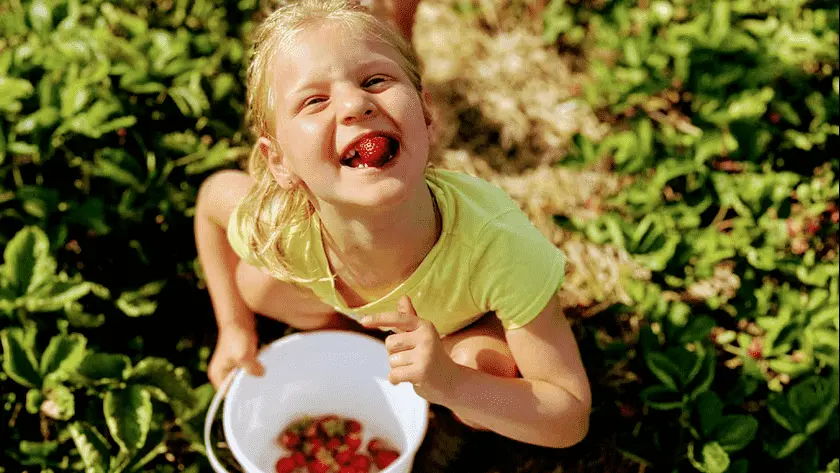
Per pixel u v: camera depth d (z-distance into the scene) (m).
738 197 1.23
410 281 0.88
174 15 1.43
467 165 1.42
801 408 1.02
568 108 1.47
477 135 1.46
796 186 1.29
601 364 1.10
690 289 1.24
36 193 1.15
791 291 1.14
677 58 1.36
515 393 0.89
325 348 1.05
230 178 1.06
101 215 1.16
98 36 1.25
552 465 1.09
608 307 1.18
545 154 1.43
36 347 1.11
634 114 1.43
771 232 1.20
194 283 1.24
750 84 1.32
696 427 1.01
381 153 0.73
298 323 1.14
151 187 1.20
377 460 1.05
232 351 1.04
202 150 1.24
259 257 0.94
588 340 1.13
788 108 1.31
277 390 1.06
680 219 1.22
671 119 1.41
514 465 1.09
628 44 1.38
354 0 0.86
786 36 1.37
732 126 1.27
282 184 0.85
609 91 1.41
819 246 1.24
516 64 1.54
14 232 1.19
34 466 1.07
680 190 1.29
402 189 0.74
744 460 1.00
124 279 1.20
